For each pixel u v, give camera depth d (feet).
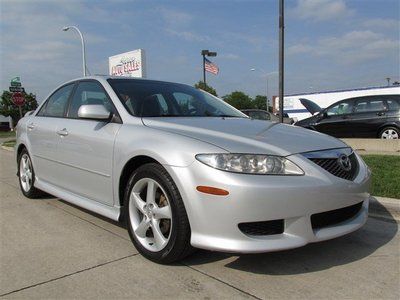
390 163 25.66
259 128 12.70
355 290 10.12
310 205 10.44
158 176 11.34
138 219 12.46
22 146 19.88
